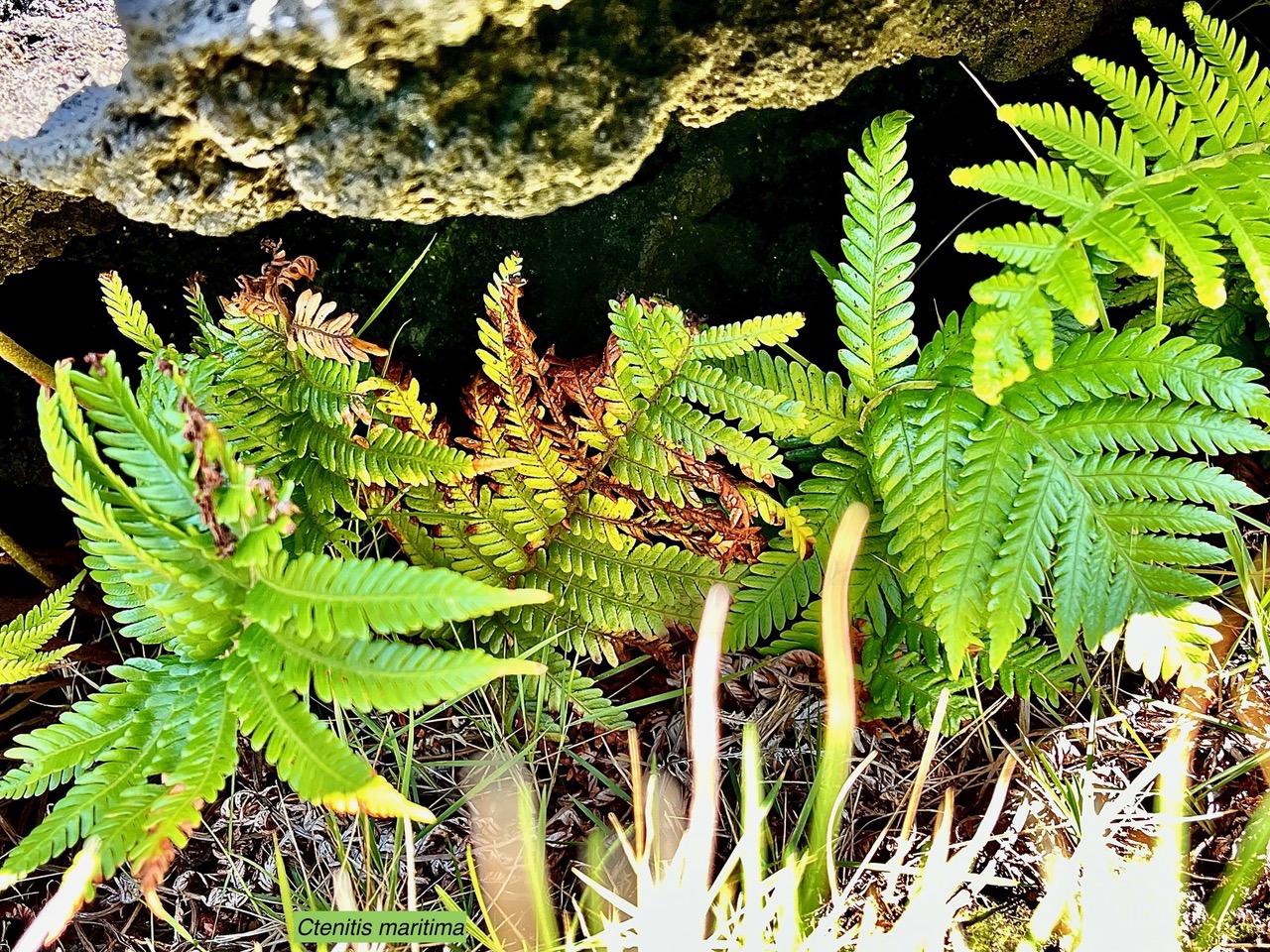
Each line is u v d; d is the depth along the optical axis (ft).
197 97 1.45
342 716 1.85
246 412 1.75
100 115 1.47
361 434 1.96
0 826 1.93
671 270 2.01
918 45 1.73
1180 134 1.67
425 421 1.78
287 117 1.48
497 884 1.84
